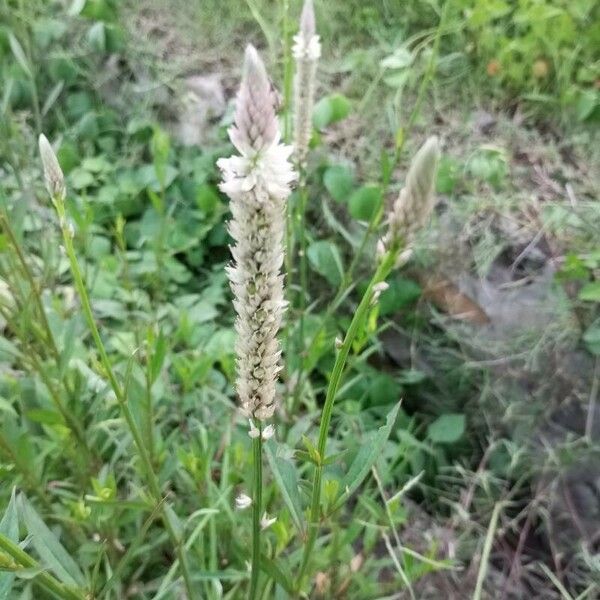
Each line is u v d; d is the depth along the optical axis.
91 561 0.35
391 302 0.50
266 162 0.18
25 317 0.32
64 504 0.38
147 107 0.66
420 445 0.44
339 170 0.52
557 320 0.46
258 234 0.19
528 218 0.50
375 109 0.59
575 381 0.45
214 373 0.47
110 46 0.68
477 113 0.57
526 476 0.44
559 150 0.54
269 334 0.21
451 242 0.50
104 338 0.47
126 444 0.36
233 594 0.36
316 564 0.34
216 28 0.69
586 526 0.43
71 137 0.63
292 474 0.26
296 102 0.36
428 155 0.17
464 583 0.41
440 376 0.50
